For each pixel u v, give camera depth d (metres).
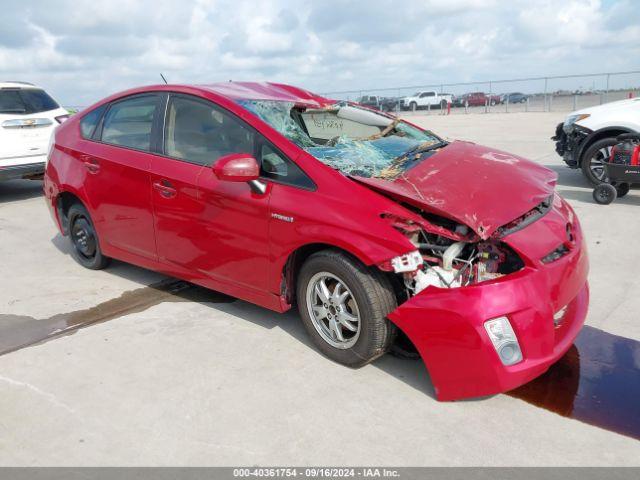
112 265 5.05
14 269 5.02
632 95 27.66
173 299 4.23
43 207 7.73
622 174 6.71
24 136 7.84
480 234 2.73
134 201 4.00
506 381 2.61
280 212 3.13
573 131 7.66
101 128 4.40
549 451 2.46
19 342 3.55
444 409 2.77
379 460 2.41
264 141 3.34
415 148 3.79
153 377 3.10
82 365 3.24
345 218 2.91
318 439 2.56
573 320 3.04
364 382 3.02
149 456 2.46
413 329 2.75
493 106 32.12
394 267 2.74
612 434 2.57
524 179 3.30
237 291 3.57
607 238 5.54
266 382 3.03
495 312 2.59
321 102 4.18
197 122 3.71
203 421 2.70
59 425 2.69
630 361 3.20
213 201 3.47
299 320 3.81
